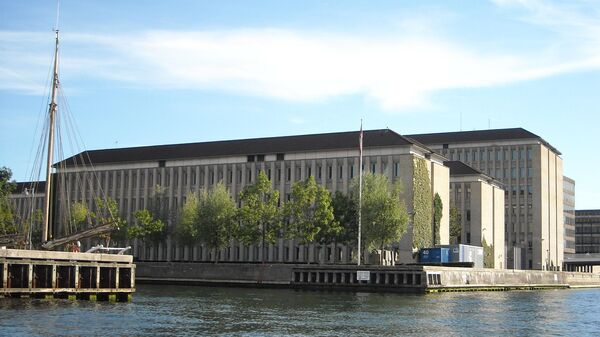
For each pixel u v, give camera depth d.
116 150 163.00
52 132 70.62
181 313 58.50
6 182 116.81
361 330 50.25
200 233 121.50
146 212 132.25
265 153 142.38
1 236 71.44
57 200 154.88
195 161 148.88
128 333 45.03
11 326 45.19
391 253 130.50
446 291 105.19
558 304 84.31
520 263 197.38
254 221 116.56
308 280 106.81
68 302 61.34
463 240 163.25
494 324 56.88
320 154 138.12
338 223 113.94
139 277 119.75
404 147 132.50
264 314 59.66
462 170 166.12
